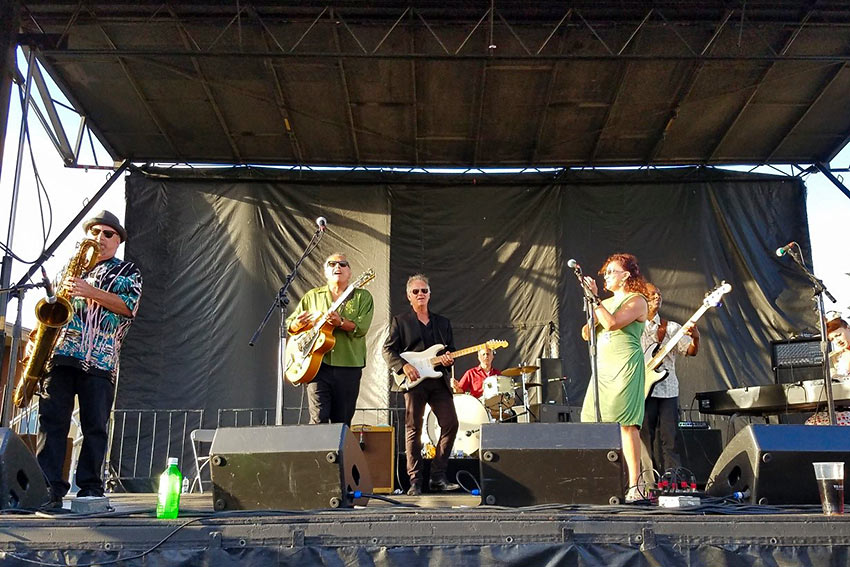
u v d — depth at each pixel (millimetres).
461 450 6867
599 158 9219
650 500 3314
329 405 4957
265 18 7195
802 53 7555
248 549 2779
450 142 8898
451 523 2811
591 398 4199
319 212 9117
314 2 6996
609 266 4406
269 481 3156
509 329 8852
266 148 9047
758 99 8141
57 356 3797
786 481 3152
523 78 7766
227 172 9211
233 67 7633
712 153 9125
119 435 8305
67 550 2760
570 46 7488
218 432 3256
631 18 7180
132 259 8852
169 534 2779
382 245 8969
